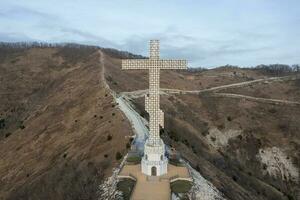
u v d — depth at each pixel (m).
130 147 77.62
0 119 164.25
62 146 101.06
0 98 179.88
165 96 167.25
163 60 65.75
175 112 151.00
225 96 179.88
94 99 124.19
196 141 120.75
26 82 193.25
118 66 196.75
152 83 66.44
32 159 105.50
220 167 107.56
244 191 86.75
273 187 117.19
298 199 123.38
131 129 88.50
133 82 169.38
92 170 73.88
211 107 168.50
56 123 121.25
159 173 66.75
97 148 84.38
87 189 67.06
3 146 127.56
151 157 66.81
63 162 88.12
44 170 92.31
